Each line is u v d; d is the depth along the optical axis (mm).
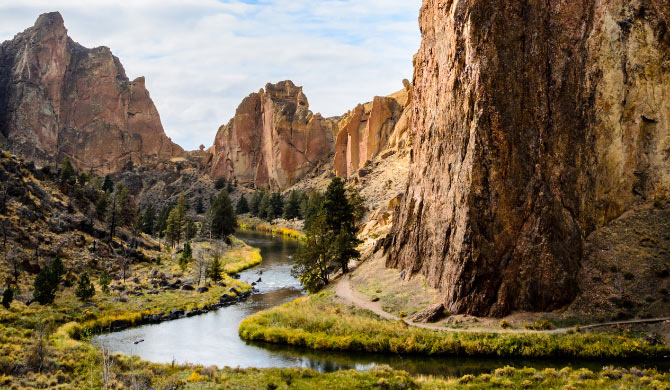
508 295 56500
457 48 66125
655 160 66250
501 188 58500
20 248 82312
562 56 65062
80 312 67375
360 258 93312
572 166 62844
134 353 55719
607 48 67000
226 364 52406
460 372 47844
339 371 47750
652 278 56375
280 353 56062
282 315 66250
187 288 86562
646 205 64750
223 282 92562
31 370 43250
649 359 48188
